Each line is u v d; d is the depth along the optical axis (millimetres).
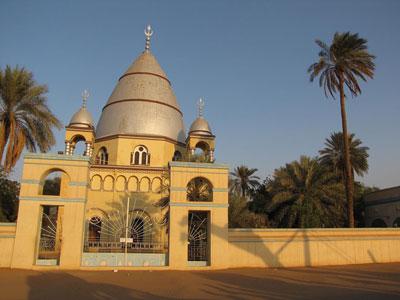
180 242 18609
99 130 36312
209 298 10781
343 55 28484
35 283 13352
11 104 22547
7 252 17375
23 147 22609
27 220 17531
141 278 15133
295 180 31500
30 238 17391
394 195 35625
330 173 31406
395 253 22266
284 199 30594
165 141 34656
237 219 27516
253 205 36812
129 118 35062
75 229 17766
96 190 31031
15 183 32594
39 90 22969
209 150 35562
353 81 28750
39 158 18141
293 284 13617
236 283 13883
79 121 33781
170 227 18672
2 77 22250
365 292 11578
